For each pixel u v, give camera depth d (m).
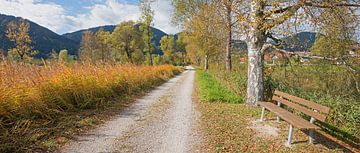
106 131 5.85
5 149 4.33
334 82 9.80
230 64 19.22
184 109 8.58
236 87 11.99
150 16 36.75
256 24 7.77
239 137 5.59
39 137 5.07
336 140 5.55
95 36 49.56
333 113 6.16
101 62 12.20
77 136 5.40
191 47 41.06
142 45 46.47
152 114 7.73
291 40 8.52
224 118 7.27
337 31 8.34
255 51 8.84
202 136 5.64
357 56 8.51
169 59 65.81
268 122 6.87
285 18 7.07
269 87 9.88
